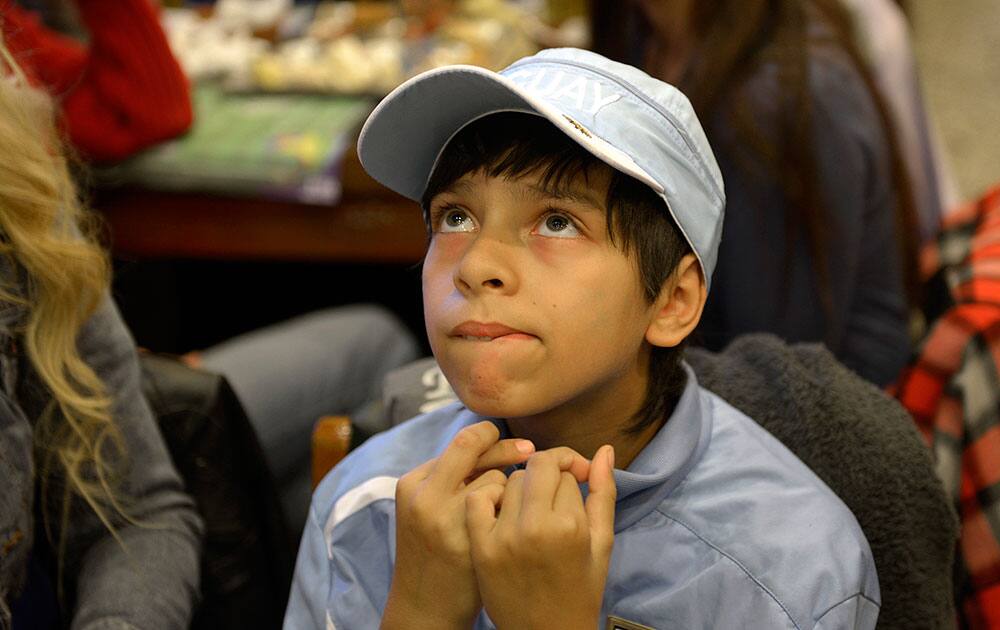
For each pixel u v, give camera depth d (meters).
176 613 0.91
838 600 0.64
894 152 1.33
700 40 1.27
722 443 0.71
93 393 0.92
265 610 1.12
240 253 1.91
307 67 2.03
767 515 0.67
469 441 0.60
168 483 1.00
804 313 1.27
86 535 0.96
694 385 0.71
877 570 0.76
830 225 1.23
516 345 0.58
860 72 1.29
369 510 0.76
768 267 1.25
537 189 0.59
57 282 0.88
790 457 0.73
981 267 1.01
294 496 1.39
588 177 0.60
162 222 1.90
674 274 0.64
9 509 0.82
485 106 0.63
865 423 0.78
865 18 1.57
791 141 1.21
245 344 1.46
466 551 0.58
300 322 1.58
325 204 1.86
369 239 1.87
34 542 0.96
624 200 0.60
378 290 2.40
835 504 0.69
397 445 0.79
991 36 2.42
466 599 0.59
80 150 1.76
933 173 1.64
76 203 1.03
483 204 0.61
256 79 2.04
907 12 1.93
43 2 2.03
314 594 0.77
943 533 0.76
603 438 0.68
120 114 1.78
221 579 1.08
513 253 0.59
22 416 0.85
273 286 2.42
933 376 0.95
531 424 0.68
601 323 0.59
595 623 0.58
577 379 0.59
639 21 1.49
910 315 1.38
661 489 0.67
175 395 1.04
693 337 0.92
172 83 1.81
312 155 1.80
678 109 0.64
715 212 0.65
